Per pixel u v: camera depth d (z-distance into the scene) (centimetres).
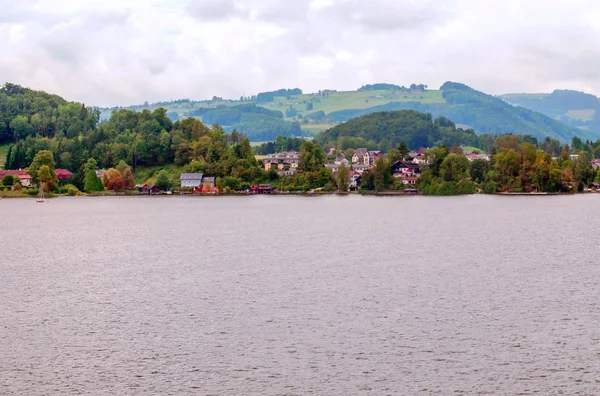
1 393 6141
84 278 10856
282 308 8688
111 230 18412
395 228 18238
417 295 9362
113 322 8125
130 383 6331
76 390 6200
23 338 7538
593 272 11019
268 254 13225
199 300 9144
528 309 8581
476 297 9238
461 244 14700
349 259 12519
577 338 7400
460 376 6438
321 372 6538
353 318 8200
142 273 11238
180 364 6750
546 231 17212
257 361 6806
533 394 6081
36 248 14700
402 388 6203
